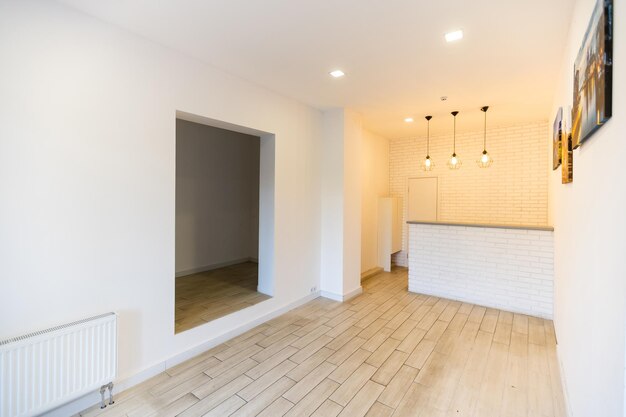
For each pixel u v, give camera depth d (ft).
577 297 6.07
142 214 7.86
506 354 9.27
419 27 7.35
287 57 8.95
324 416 6.62
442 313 12.64
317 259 14.37
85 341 6.48
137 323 7.80
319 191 14.34
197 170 17.72
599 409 4.18
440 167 19.71
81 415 6.59
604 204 4.09
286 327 11.23
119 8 6.66
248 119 10.73
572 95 6.76
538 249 12.29
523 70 9.70
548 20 6.97
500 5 6.48
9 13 5.86
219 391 7.46
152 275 8.09
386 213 19.98
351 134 14.35
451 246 14.39
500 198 17.78
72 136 6.67
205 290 13.43
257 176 20.71
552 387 7.65
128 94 7.57
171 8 6.66
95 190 7.03
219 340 9.91
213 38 7.93
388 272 19.76
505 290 13.03
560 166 9.30
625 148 3.23
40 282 6.27
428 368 8.50
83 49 6.82
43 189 6.30
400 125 17.34
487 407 6.92
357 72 9.98
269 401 7.09
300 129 13.10
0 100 5.78
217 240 18.81
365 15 6.89
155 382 7.81
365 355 9.20
